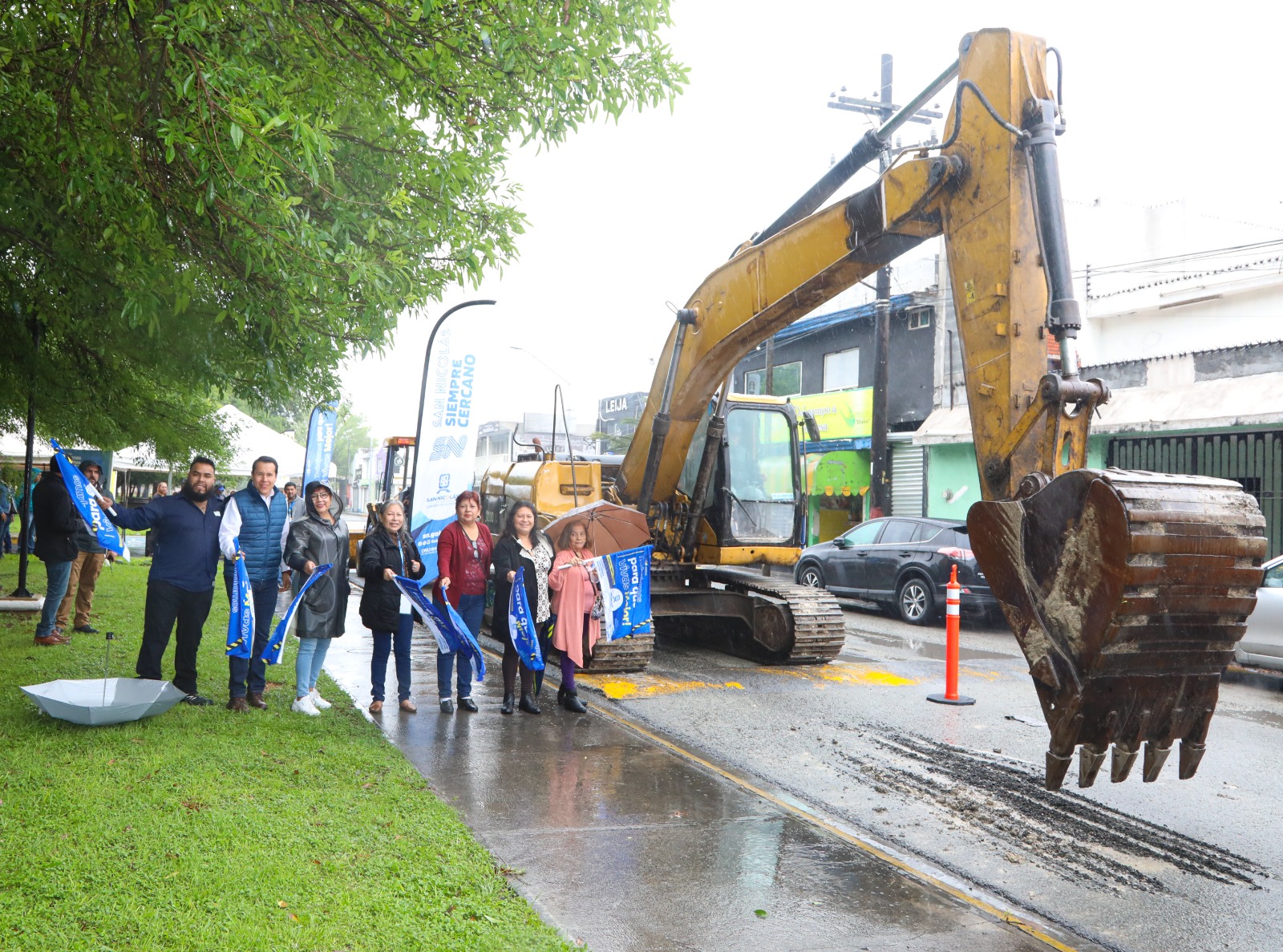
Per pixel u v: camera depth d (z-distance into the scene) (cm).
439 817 479
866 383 2352
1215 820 556
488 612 1168
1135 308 1880
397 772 557
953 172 558
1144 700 389
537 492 1052
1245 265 1719
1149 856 498
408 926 351
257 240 526
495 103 652
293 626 766
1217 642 389
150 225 553
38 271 719
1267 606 998
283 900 367
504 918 368
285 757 568
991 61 545
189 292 622
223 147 492
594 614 838
